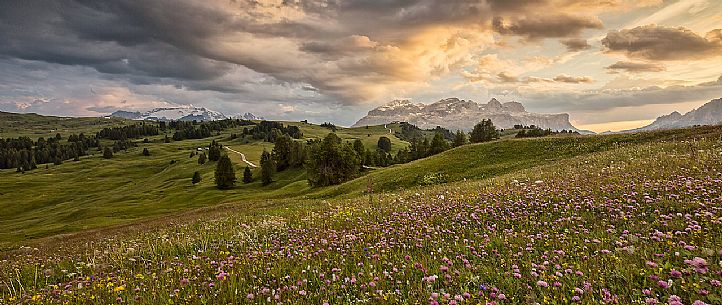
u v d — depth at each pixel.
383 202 19.45
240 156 196.38
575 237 7.91
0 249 35.50
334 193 49.12
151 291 7.31
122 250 13.62
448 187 26.98
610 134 46.94
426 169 46.91
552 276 5.68
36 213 115.12
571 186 13.88
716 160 14.70
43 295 8.05
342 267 7.70
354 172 85.38
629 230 7.88
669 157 19.00
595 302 4.83
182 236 16.14
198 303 6.41
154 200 113.38
